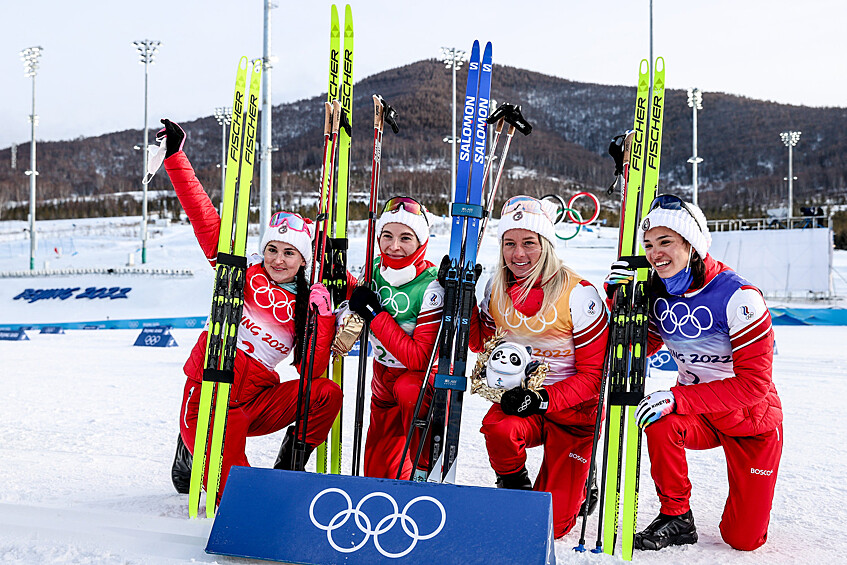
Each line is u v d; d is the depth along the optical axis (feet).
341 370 11.25
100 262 125.59
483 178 9.64
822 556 8.91
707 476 13.52
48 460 13.82
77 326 72.59
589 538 9.62
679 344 9.60
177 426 18.12
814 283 85.35
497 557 7.36
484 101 9.80
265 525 8.02
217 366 10.10
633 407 9.13
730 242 89.86
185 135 10.98
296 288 11.10
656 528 9.23
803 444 16.65
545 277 9.87
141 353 42.24
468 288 9.40
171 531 9.02
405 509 7.78
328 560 7.72
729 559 8.78
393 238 10.29
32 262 117.60
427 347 9.84
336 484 8.07
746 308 8.87
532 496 7.61
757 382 8.75
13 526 9.10
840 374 31.32
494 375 9.59
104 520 9.48
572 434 9.86
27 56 118.93
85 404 21.99
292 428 11.14
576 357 9.96
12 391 25.02
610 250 117.50
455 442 9.27
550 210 10.16
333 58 11.24
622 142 10.05
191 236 157.69
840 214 198.39
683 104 498.69
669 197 9.21
